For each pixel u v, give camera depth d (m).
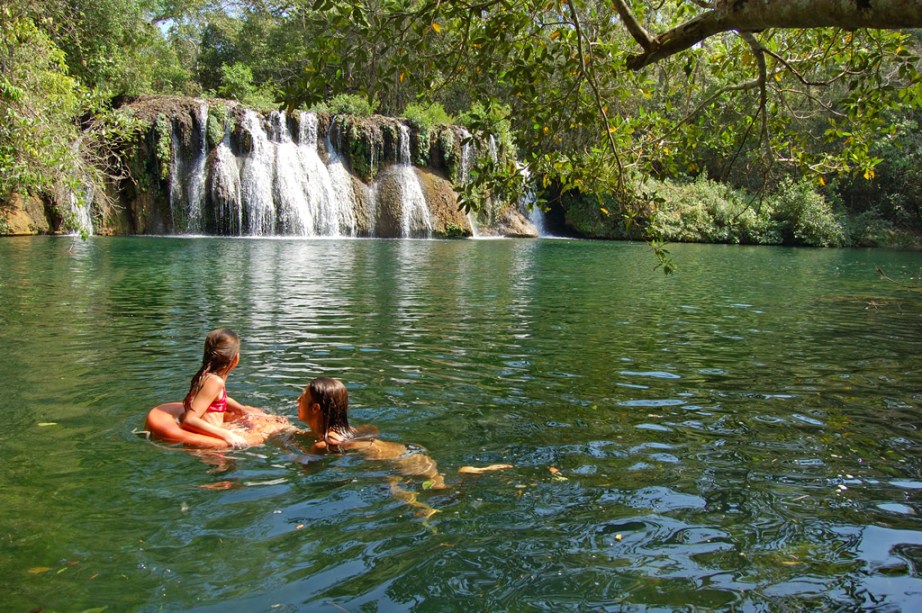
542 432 4.60
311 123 29.91
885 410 5.43
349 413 4.85
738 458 4.22
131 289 11.56
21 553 2.84
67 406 4.90
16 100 10.48
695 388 6.01
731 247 31.05
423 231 31.22
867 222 37.38
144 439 4.23
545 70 5.80
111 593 2.55
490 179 6.00
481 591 2.63
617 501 3.51
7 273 13.46
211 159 27.53
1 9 10.95
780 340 8.60
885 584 2.76
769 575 2.82
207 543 2.96
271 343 7.40
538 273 16.59
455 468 3.89
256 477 3.69
